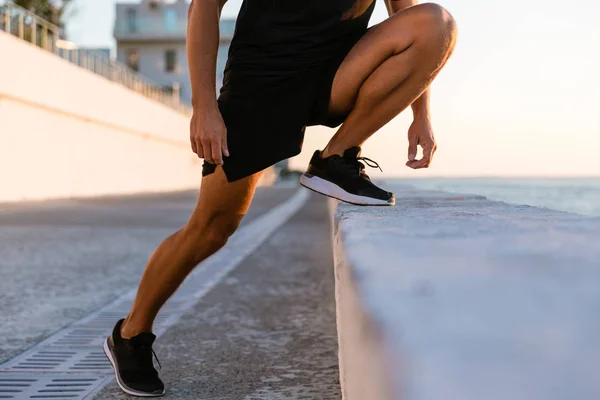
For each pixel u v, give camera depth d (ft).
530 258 2.55
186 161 133.28
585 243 2.94
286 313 12.31
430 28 6.88
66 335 10.64
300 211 48.67
